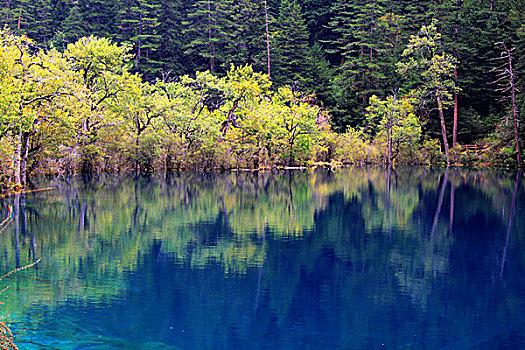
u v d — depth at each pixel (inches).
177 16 3041.3
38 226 605.0
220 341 269.3
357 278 391.2
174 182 1247.5
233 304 327.6
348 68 2778.1
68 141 1315.2
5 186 970.1
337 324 295.9
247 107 1802.4
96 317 301.3
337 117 2659.9
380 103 2222.0
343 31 3139.8
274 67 2770.7
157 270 408.8
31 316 300.4
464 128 2343.8
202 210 753.6
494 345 267.9
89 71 1446.9
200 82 1733.5
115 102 1489.9
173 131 1668.3
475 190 1071.0
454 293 355.9
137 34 2915.8
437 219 681.6
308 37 3139.8
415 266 430.6
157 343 264.4
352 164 2341.3
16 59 900.0
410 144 2215.8
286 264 432.1
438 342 272.1
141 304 325.7
